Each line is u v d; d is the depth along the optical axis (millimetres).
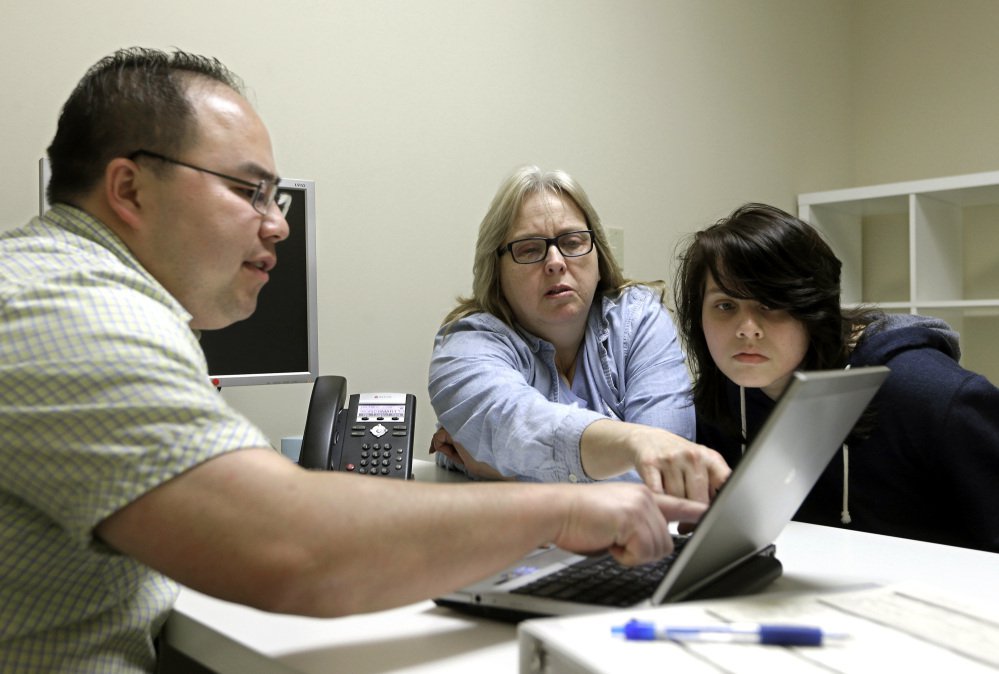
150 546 567
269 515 563
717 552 649
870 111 3352
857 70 3375
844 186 3359
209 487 567
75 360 592
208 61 868
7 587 649
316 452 1346
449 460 1555
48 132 1519
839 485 1281
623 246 2525
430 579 600
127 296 654
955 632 541
